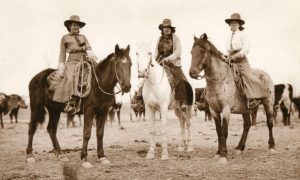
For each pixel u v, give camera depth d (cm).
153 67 785
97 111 756
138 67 752
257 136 1195
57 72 812
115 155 871
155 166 724
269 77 882
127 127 1761
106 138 1284
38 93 834
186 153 873
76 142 1198
